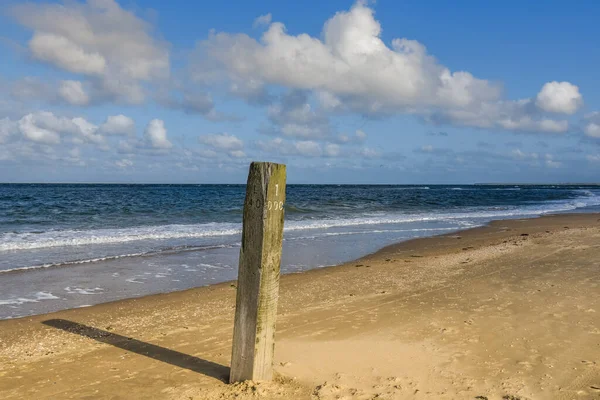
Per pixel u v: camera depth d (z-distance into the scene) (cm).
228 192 7194
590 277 928
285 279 1042
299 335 611
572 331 593
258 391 423
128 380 470
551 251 1325
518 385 439
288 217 2805
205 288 973
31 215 2573
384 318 687
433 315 694
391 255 1444
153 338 617
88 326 683
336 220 2581
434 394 424
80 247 1483
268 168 417
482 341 567
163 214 2827
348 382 452
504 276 981
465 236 1939
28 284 984
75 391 444
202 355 546
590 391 425
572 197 6756
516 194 7994
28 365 516
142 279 1055
